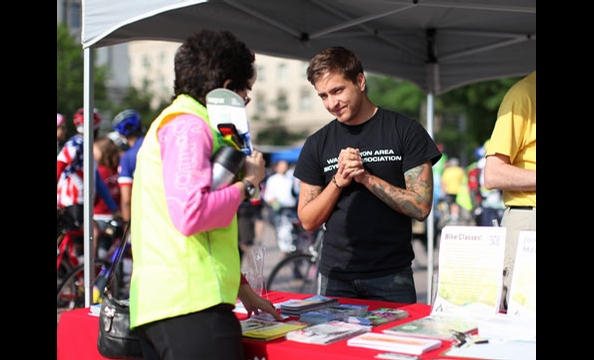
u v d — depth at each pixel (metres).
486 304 2.34
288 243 11.42
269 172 17.70
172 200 1.84
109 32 3.30
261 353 2.06
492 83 18.00
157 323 1.91
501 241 2.37
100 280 5.32
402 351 1.93
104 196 5.94
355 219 2.97
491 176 3.00
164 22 3.70
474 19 4.56
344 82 2.86
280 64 44.12
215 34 2.01
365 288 2.97
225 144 1.98
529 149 3.02
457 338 2.07
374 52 4.90
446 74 5.45
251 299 2.43
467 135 20.62
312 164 3.12
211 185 1.89
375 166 2.96
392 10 3.95
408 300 2.96
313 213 3.00
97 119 6.35
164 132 1.94
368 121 3.01
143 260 1.95
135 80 31.19
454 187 11.56
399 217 2.97
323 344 2.05
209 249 1.93
